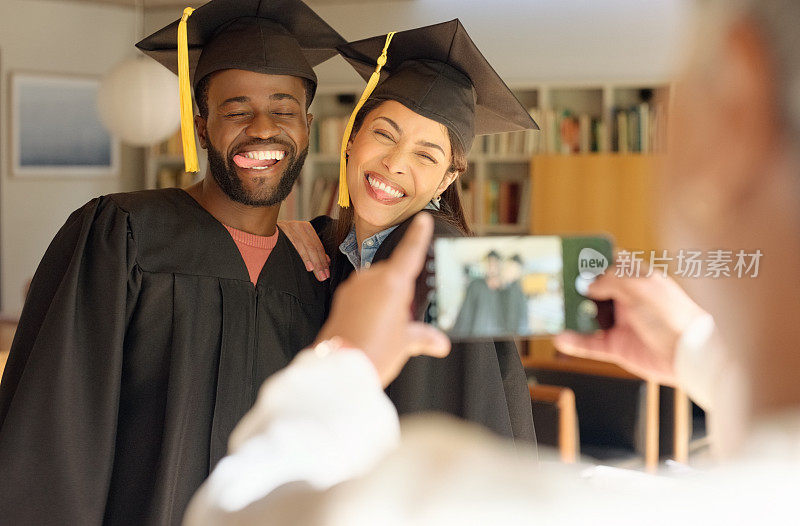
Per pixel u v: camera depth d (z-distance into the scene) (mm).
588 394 4020
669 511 358
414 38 1805
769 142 307
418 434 409
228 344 1844
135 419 1784
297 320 1949
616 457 3820
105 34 7160
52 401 1670
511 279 700
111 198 1884
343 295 489
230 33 1900
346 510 367
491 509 358
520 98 6656
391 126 1697
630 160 5957
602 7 6438
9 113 6793
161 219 1861
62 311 1715
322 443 410
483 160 6508
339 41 2010
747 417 341
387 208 1717
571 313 684
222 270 1863
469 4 6641
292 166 1900
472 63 1786
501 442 1616
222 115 1858
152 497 1722
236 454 427
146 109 4781
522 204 6465
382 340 466
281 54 1871
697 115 317
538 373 4164
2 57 6746
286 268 1960
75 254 1775
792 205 308
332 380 433
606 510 360
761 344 327
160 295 1807
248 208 1921
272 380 450
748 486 343
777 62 303
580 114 6613
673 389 4059
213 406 1824
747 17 306
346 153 1818
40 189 6980
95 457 1695
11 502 1646
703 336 405
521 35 6578
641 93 6438
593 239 690
